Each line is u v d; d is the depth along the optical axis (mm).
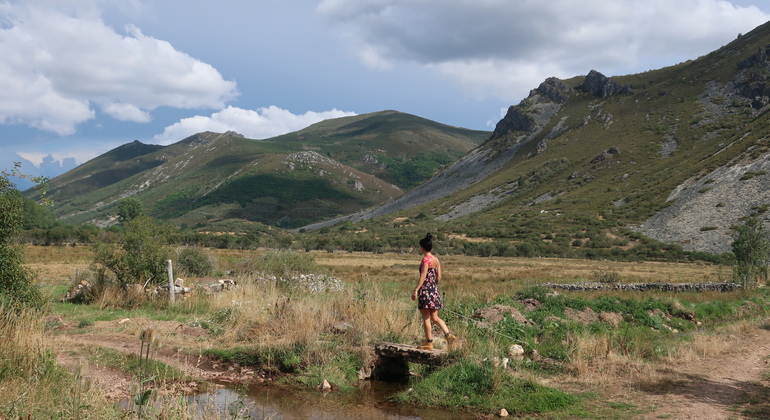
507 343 9648
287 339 9016
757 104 154125
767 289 24062
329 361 8250
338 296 11977
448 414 6398
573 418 6102
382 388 7570
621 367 8750
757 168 93062
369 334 9297
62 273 27000
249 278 16547
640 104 193125
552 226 103312
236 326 10266
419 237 101688
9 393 5094
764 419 5973
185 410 5145
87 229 75312
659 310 14695
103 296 13930
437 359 7812
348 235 129000
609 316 13164
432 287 7984
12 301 8812
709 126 149875
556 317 12039
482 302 13281
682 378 8141
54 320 10461
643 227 90750
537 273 39375
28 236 70312
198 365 8094
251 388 7316
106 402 5223
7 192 9703
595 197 121938
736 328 13562
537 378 7828
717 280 33312
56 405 4988
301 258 21594
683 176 111562
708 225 79938
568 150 175250
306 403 6742
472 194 169000
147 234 14898
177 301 13906
